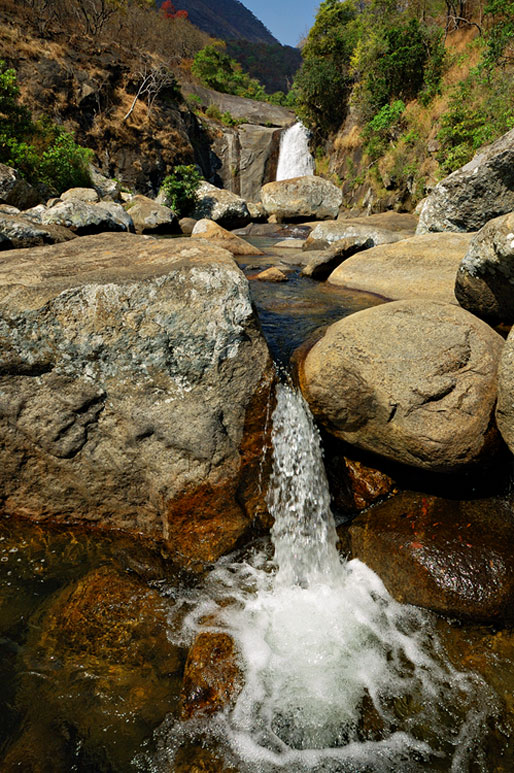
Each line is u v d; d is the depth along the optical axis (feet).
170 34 114.62
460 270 14.38
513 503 10.25
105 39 84.23
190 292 10.37
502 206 25.49
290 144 86.12
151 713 7.27
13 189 39.11
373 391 10.55
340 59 73.15
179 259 11.92
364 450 11.53
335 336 11.87
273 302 19.53
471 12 52.65
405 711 7.45
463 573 8.86
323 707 7.52
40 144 52.03
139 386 10.44
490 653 8.23
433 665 8.14
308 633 8.89
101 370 10.39
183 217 59.62
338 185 68.85
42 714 7.16
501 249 12.07
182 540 10.55
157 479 10.62
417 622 8.93
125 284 10.20
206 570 10.24
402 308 11.70
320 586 10.09
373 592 9.64
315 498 11.81
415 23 54.49
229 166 90.48
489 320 15.03
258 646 8.54
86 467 10.94
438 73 53.52
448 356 10.21
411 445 10.16
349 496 11.78
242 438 10.83
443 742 6.98
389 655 8.40
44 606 9.08
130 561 10.29
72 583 9.67
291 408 11.48
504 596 8.54
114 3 93.45
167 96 82.12
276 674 8.05
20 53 64.95
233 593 9.73
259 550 10.96
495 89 41.47
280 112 112.27
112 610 8.91
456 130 42.52
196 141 86.84
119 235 16.21
